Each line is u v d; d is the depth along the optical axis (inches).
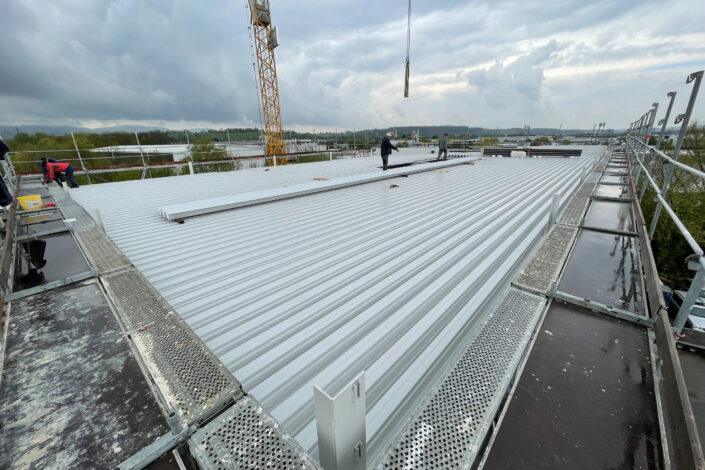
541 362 63.2
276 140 1253.1
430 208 196.5
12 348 62.2
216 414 47.0
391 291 96.0
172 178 362.3
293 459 39.1
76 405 48.9
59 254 116.0
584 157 555.5
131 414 47.1
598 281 96.5
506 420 50.9
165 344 61.1
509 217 173.9
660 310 67.7
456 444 44.8
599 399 54.7
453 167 426.6
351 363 66.9
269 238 143.9
